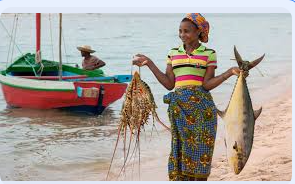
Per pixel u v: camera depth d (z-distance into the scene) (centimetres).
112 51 2311
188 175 460
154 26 4559
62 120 991
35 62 1232
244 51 2341
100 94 1014
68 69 1255
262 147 714
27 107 1070
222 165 654
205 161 459
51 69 1256
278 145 718
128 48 2466
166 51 2338
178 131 462
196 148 457
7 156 748
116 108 1122
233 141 426
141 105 466
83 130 913
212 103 464
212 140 461
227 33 3556
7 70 1195
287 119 901
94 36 3228
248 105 424
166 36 3281
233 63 1930
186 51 469
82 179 641
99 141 831
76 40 2939
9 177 655
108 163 707
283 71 1627
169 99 470
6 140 841
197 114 457
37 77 1100
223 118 434
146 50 2370
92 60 1230
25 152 770
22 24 4341
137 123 470
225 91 1271
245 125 424
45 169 686
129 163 704
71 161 721
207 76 461
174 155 463
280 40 2900
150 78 1505
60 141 833
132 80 469
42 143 821
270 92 1255
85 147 794
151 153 749
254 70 1683
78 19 5775
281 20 5753
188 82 461
